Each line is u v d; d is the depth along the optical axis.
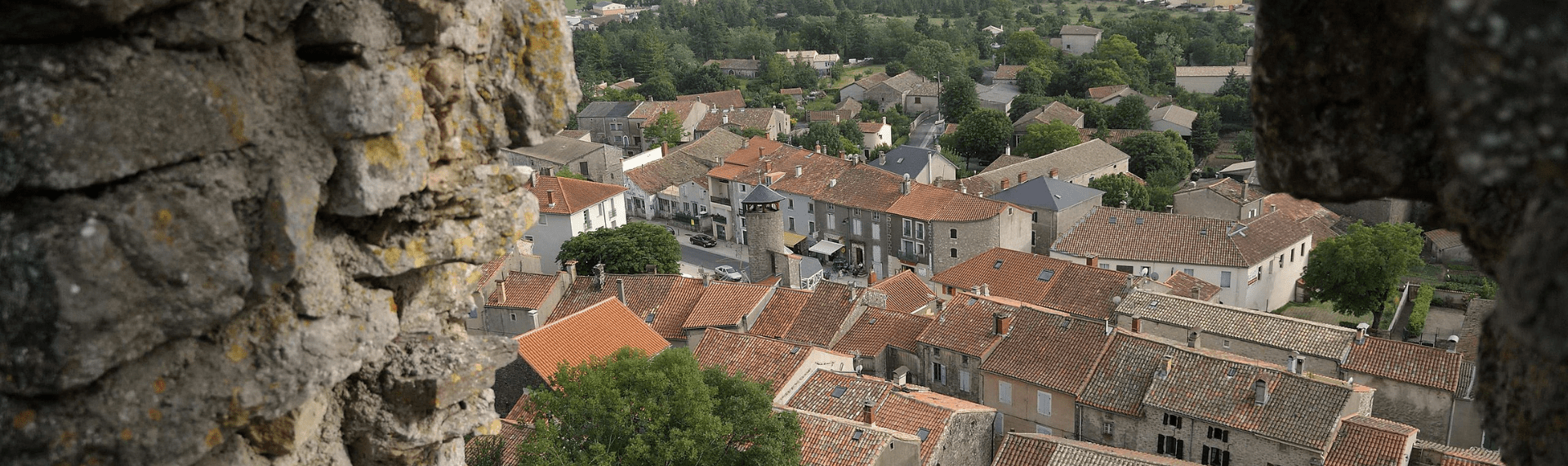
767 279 67.06
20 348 6.14
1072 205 76.50
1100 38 185.38
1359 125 6.65
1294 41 6.73
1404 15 6.09
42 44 6.25
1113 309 52.94
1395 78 6.41
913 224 75.75
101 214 6.27
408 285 9.30
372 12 7.74
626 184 100.44
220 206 6.82
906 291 57.84
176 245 6.58
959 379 46.66
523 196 9.96
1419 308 63.06
